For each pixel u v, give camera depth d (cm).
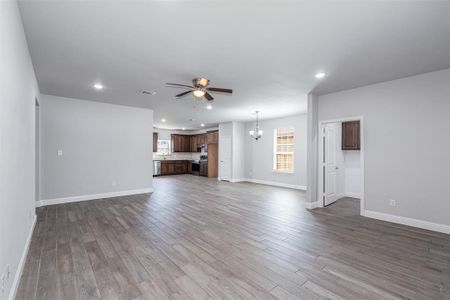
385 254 265
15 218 198
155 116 762
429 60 302
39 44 259
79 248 278
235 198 577
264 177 838
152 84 406
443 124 336
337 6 191
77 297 186
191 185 796
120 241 300
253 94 471
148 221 385
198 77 366
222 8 194
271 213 439
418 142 358
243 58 296
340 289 198
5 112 161
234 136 886
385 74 355
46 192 493
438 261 248
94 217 406
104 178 571
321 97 484
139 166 630
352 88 430
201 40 250
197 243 294
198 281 209
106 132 572
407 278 215
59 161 508
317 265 239
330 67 327
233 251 272
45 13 202
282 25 220
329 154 530
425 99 351
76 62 309
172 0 183
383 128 395
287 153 775
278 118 791
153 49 272
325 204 504
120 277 215
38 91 422
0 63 146
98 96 500
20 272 216
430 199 346
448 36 239
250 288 199
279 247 283
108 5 190
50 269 229
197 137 1180
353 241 303
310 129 476
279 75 359
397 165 379
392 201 385
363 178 420
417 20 211
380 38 245
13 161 189
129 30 230
